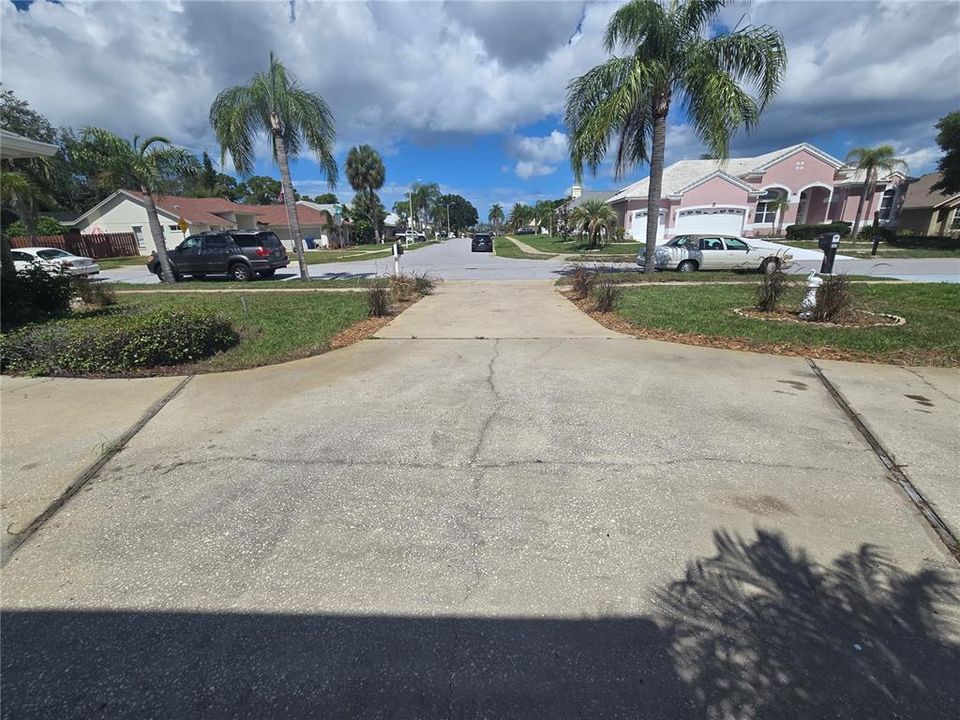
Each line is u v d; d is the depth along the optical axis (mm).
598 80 11883
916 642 1810
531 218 94438
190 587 2180
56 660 1812
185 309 6363
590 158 12172
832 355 5680
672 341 6523
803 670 1708
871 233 26750
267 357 5914
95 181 14227
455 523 2609
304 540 2490
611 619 1958
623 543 2420
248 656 1820
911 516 2590
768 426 3744
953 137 22078
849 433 3602
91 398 4586
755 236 30703
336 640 1885
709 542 2410
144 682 1723
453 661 1784
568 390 4621
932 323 7016
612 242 30828
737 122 10836
